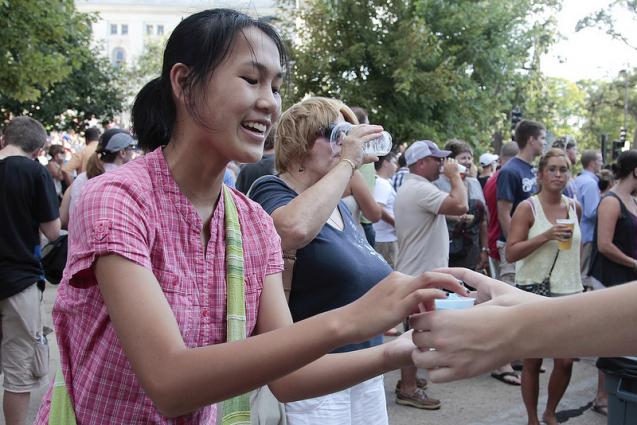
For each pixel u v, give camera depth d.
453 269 1.45
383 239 6.29
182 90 1.33
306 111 2.44
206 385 1.11
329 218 2.41
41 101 19.19
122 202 1.23
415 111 17.91
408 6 17.55
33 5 10.82
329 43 17.44
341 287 2.27
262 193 2.39
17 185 3.69
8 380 3.72
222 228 1.42
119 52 73.00
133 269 1.19
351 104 17.27
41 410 1.39
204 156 1.35
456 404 4.79
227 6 1.47
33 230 3.76
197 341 1.35
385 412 2.39
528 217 4.47
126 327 1.16
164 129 1.37
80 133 21.72
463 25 18.19
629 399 3.20
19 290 3.67
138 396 1.29
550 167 4.43
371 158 2.45
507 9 19.30
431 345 1.15
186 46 1.31
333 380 1.49
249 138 1.33
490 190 5.91
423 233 4.59
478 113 18.88
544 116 28.45
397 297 1.15
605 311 1.06
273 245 1.54
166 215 1.31
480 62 18.94
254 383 1.13
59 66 11.66
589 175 7.41
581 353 1.08
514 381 5.23
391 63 17.14
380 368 1.47
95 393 1.29
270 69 1.33
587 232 7.11
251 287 1.47
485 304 1.26
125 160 4.94
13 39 10.87
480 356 1.12
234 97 1.29
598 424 4.50
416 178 4.68
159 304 1.18
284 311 1.53
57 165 10.08
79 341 1.30
